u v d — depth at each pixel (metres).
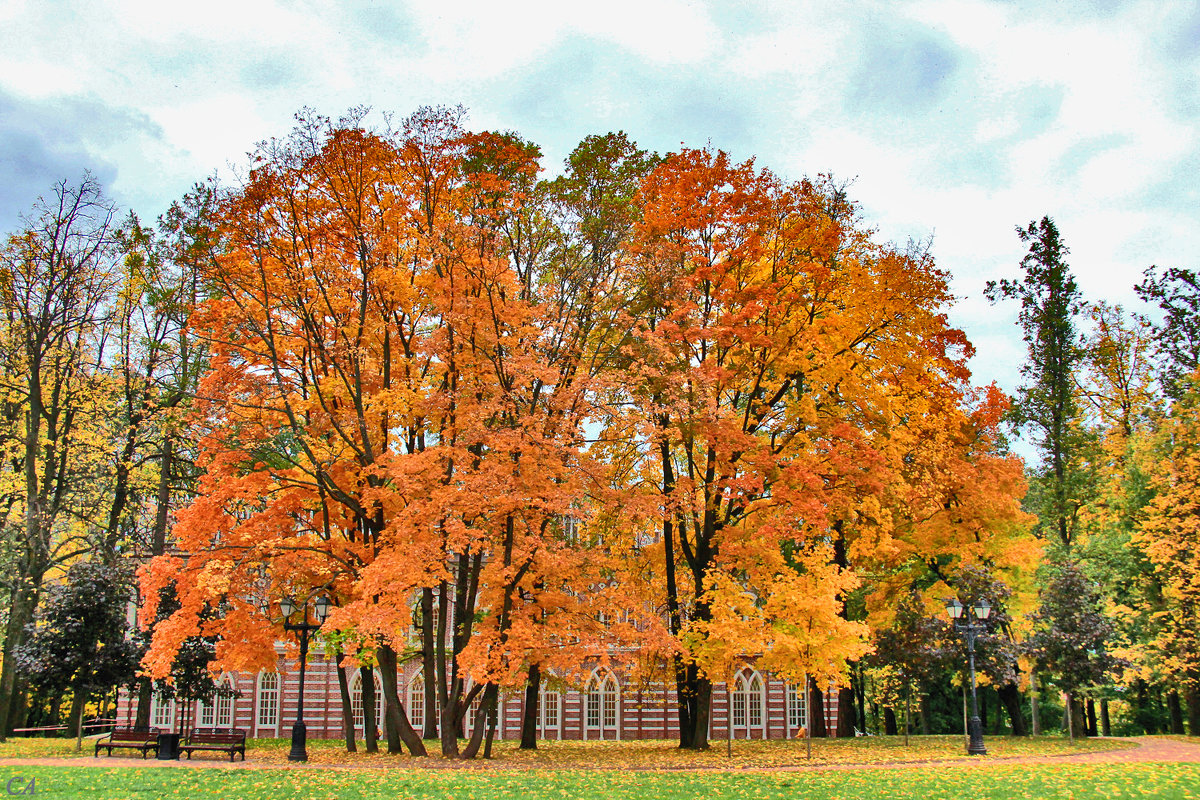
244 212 24.55
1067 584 31.80
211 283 27.00
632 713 47.25
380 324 26.48
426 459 23.25
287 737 45.25
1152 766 20.47
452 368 25.86
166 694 30.03
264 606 28.31
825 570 24.97
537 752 28.30
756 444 25.94
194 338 36.22
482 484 22.20
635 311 27.84
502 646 22.98
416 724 46.47
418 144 25.81
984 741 30.02
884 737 33.06
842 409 29.56
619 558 30.58
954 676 32.59
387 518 26.28
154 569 25.25
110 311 35.62
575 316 27.41
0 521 33.09
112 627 28.47
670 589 29.80
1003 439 44.84
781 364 28.08
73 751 27.39
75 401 36.06
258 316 26.17
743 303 27.39
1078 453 44.47
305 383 26.88
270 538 26.22
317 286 25.69
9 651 30.95
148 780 18.92
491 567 24.75
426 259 26.70
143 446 37.09
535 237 27.52
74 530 38.16
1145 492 39.03
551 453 23.78
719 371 25.69
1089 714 48.19
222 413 25.94
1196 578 32.94
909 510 30.81
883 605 34.84
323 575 27.08
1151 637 37.25
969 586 30.23
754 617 24.97
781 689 47.47
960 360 29.28
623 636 24.77
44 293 32.78
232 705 45.44
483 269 24.61
